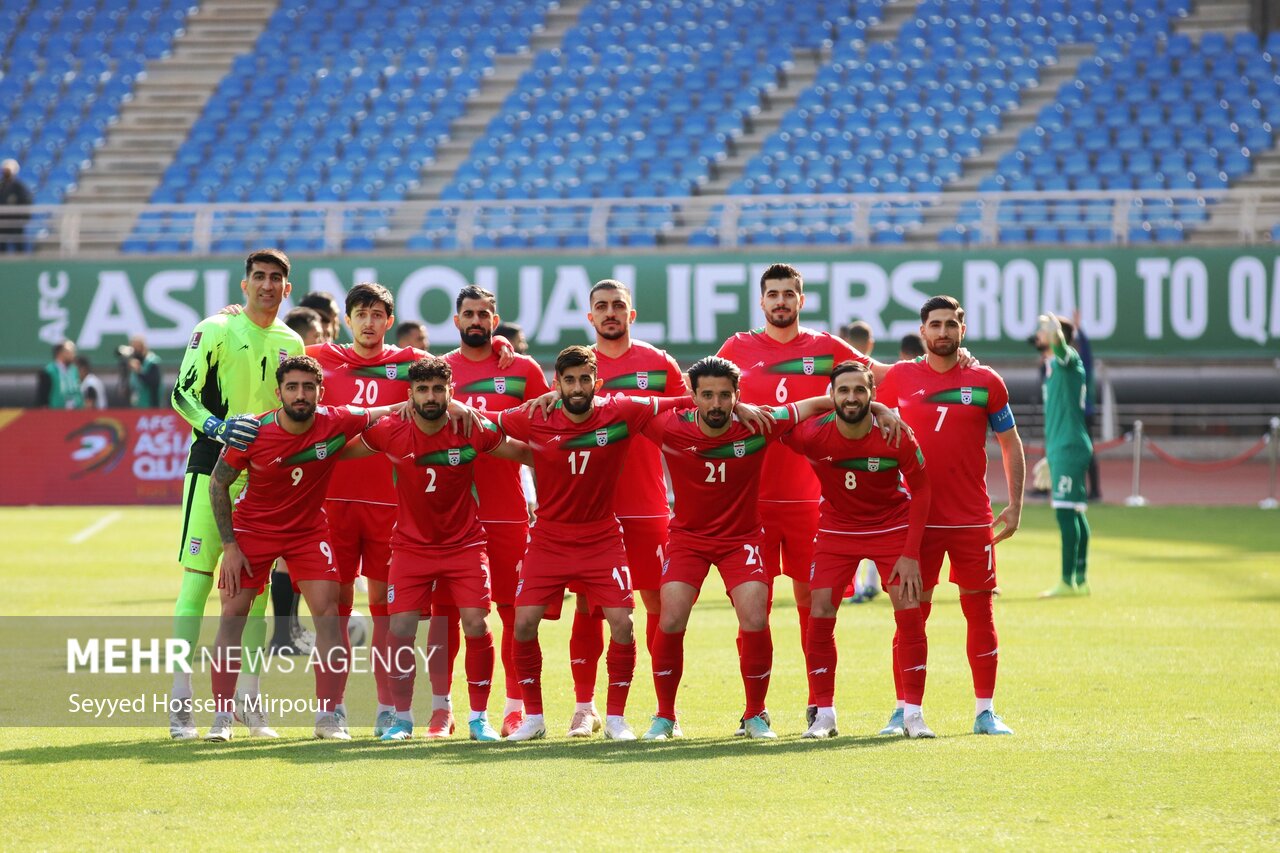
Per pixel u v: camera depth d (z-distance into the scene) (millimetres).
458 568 20312
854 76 87938
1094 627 30297
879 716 21641
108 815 15539
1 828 15008
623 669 20328
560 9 98000
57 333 73438
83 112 92312
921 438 20922
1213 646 27812
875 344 70062
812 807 15820
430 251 72125
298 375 19500
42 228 81250
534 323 71750
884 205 77500
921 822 15188
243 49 97375
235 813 15617
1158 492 65312
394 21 98438
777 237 76875
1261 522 54125
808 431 20062
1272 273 68562
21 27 100938
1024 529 53156
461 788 16781
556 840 14516
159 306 73312
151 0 102375
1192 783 16906
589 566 20250
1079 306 69312
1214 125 80438
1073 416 35281
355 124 88562
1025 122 83125
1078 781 17000
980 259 69625
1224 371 68500
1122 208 70312
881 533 20391
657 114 85938
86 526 55594
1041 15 92375
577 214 74375
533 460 20203
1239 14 90812
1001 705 22141
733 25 94000
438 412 19594
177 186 84000
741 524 20469
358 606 34406
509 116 87125
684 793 16484
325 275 72250
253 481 19969
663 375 23312
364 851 14188
